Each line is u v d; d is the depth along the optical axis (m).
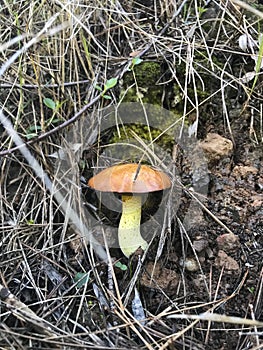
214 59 0.26
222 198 0.23
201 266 0.21
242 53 0.26
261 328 0.19
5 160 0.23
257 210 0.22
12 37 0.26
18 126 0.24
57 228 0.23
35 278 0.21
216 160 0.24
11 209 0.23
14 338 0.17
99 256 0.22
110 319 0.19
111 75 0.25
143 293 0.21
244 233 0.22
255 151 0.25
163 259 0.21
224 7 0.27
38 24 0.26
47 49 0.24
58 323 0.19
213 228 0.22
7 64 0.19
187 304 0.20
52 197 0.23
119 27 0.27
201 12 0.27
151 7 0.28
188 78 0.25
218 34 0.26
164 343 0.18
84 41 0.24
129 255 0.21
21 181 0.24
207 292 0.20
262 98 0.25
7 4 0.25
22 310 0.18
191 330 0.19
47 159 0.24
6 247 0.22
